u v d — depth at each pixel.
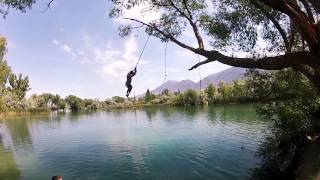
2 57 62.16
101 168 30.97
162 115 96.19
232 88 121.25
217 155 33.12
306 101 24.78
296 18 12.32
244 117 69.69
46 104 183.12
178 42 15.72
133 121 83.50
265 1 12.21
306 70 15.92
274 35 17.84
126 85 15.72
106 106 194.75
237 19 17.53
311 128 25.62
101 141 49.09
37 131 69.62
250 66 13.92
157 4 18.58
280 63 13.29
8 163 35.09
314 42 12.52
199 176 26.39
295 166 22.89
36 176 29.05
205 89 145.75
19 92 147.12
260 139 39.47
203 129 55.06
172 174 27.56
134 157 35.38
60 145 47.12
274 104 26.73
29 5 15.20
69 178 28.08
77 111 176.25
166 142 44.31
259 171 25.59
